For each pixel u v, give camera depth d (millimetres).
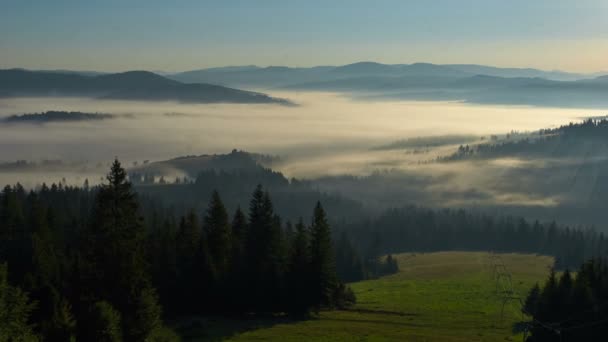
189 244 80625
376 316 81438
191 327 68938
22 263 66438
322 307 85625
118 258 48562
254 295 78000
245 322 73688
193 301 75875
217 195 82312
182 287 75125
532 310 83312
